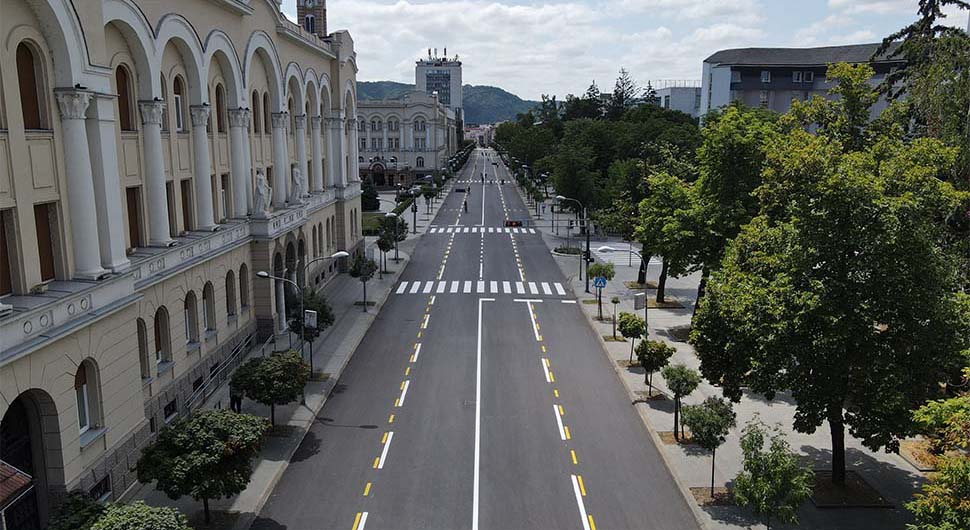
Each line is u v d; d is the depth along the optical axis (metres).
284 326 35.97
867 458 22.42
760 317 19.06
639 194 52.47
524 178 116.31
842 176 18.16
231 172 32.22
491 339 36.41
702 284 34.06
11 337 15.39
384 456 22.95
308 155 45.34
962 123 28.19
